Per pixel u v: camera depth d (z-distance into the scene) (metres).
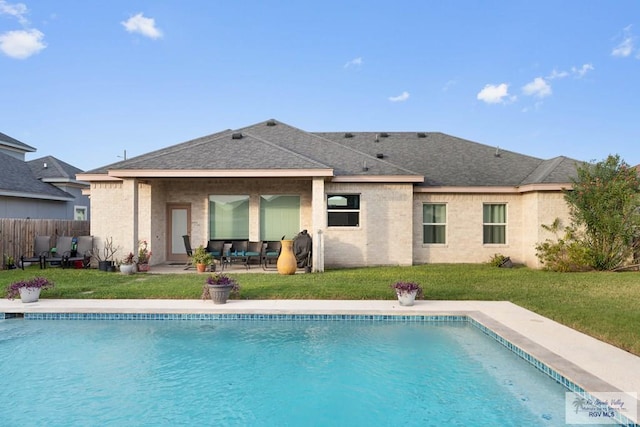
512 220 17.16
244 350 6.79
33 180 22.92
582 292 10.26
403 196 16.02
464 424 4.47
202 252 14.61
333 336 7.45
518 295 9.88
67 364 6.19
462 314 8.27
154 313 8.34
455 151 20.08
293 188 17.31
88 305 8.72
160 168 14.18
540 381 5.49
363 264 16.02
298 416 4.71
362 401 5.07
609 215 14.37
